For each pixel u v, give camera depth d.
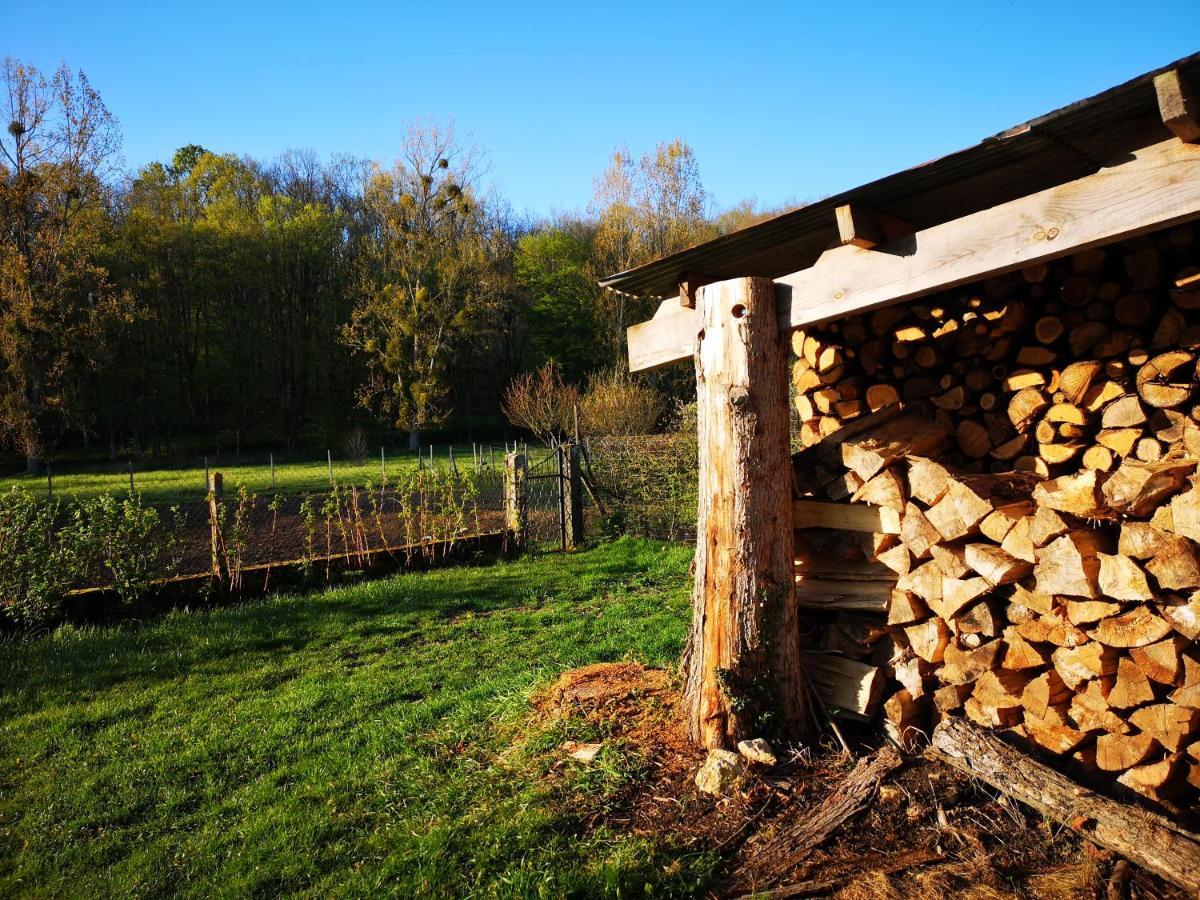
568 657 5.72
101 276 30.03
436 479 10.07
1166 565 2.70
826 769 3.41
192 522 12.25
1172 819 2.80
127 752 4.41
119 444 34.03
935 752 3.25
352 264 41.91
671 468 10.69
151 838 3.52
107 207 35.78
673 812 3.22
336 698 5.13
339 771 4.04
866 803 3.08
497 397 43.28
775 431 3.59
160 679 5.64
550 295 42.97
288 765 4.17
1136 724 2.91
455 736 4.29
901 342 4.29
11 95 28.06
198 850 3.37
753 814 3.13
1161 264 3.32
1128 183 2.52
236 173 43.69
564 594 7.86
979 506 3.20
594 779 3.49
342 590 8.11
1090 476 3.09
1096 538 3.00
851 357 4.54
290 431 38.31
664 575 8.58
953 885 2.64
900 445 3.68
